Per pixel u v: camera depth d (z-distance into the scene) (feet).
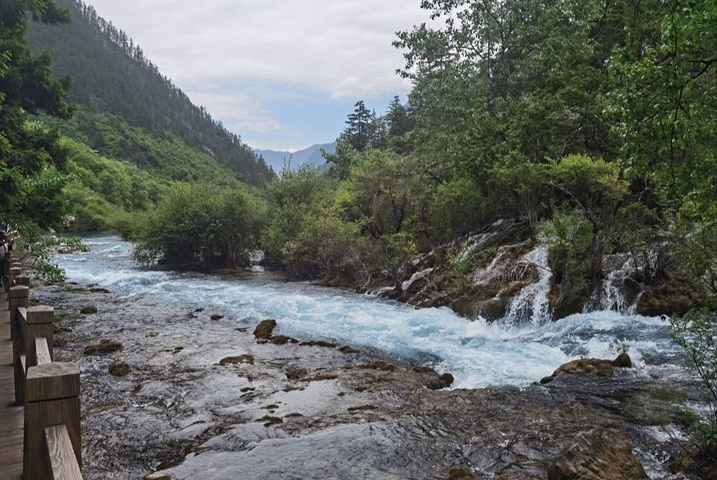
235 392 25.18
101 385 26.20
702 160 19.38
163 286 62.90
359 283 63.00
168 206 83.15
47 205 48.67
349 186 77.77
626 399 24.06
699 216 21.17
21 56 50.67
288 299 53.47
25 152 43.09
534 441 19.40
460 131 71.15
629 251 43.27
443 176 69.67
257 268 84.28
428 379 27.76
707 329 20.52
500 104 71.92
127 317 44.16
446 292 50.06
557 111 51.52
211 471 16.98
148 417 21.97
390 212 71.36
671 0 19.45
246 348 34.12
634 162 21.11
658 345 32.60
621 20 57.47
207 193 85.51
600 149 51.55
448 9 82.53
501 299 43.83
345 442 19.22
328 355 32.86
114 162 303.89
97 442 19.45
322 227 71.00
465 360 32.58
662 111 19.70
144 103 632.38
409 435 19.95
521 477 16.46
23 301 17.98
